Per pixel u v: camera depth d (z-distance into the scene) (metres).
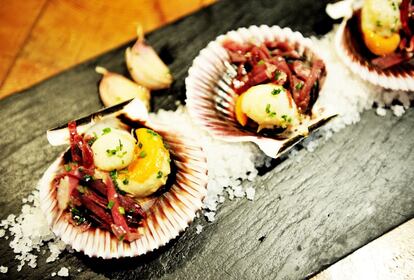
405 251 0.27
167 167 0.26
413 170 0.28
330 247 0.27
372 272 0.26
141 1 0.32
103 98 0.29
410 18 0.29
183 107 0.29
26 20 0.32
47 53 0.31
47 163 0.28
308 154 0.28
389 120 0.29
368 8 0.29
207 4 0.32
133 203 0.26
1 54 0.31
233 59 0.29
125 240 0.26
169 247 0.27
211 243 0.27
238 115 0.28
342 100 0.29
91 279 0.26
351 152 0.29
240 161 0.28
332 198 0.28
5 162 0.28
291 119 0.27
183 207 0.27
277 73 0.28
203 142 0.28
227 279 0.26
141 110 0.27
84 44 0.31
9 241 0.27
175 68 0.30
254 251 0.27
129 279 0.26
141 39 0.30
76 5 0.32
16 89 0.30
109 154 0.25
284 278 0.26
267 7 0.32
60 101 0.30
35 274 0.26
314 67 0.28
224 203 0.27
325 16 0.32
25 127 0.29
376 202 0.28
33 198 0.28
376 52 0.29
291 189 0.28
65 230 0.25
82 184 0.25
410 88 0.29
